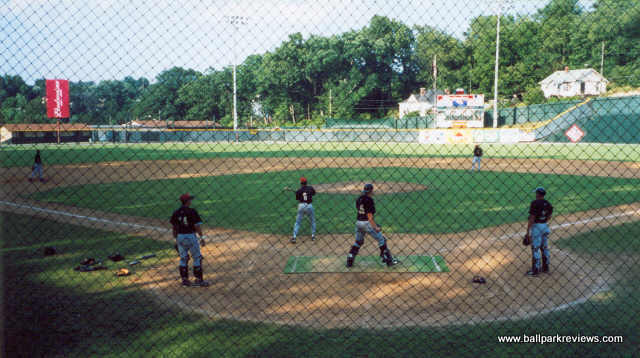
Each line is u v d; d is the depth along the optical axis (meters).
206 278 7.82
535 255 7.68
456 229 11.23
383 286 7.27
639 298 6.57
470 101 56.00
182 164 32.09
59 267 8.40
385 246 8.20
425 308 6.35
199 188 19.33
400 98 74.50
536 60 58.94
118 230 11.48
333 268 8.26
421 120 61.44
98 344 5.28
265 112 74.19
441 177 22.22
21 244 10.09
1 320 4.16
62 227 11.82
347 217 13.01
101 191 18.62
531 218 7.63
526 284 7.29
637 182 18.91
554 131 49.50
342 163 31.58
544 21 46.16
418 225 11.72
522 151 37.88
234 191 18.33
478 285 7.28
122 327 5.79
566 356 4.84
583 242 9.77
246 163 32.72
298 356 4.91
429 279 7.59
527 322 5.83
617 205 13.84
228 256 9.18
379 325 5.79
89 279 7.73
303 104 75.19
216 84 54.59
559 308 6.29
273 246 9.91
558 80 54.62
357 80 70.94
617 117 41.19
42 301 6.68
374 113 74.75
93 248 9.78
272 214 13.45
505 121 58.50
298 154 40.81
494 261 8.60
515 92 62.62
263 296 6.91
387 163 30.58
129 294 7.02
